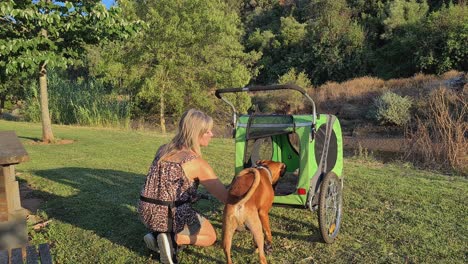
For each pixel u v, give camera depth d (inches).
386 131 765.3
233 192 137.0
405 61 1493.6
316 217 197.3
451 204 216.5
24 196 236.7
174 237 145.8
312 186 160.7
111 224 189.9
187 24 747.4
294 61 1843.0
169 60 759.1
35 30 312.7
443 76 1055.6
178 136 146.4
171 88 786.2
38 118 733.9
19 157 146.8
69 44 342.0
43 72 432.8
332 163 183.3
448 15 1333.7
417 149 370.9
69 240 172.1
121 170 303.3
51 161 337.7
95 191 244.5
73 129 584.4
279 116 166.4
